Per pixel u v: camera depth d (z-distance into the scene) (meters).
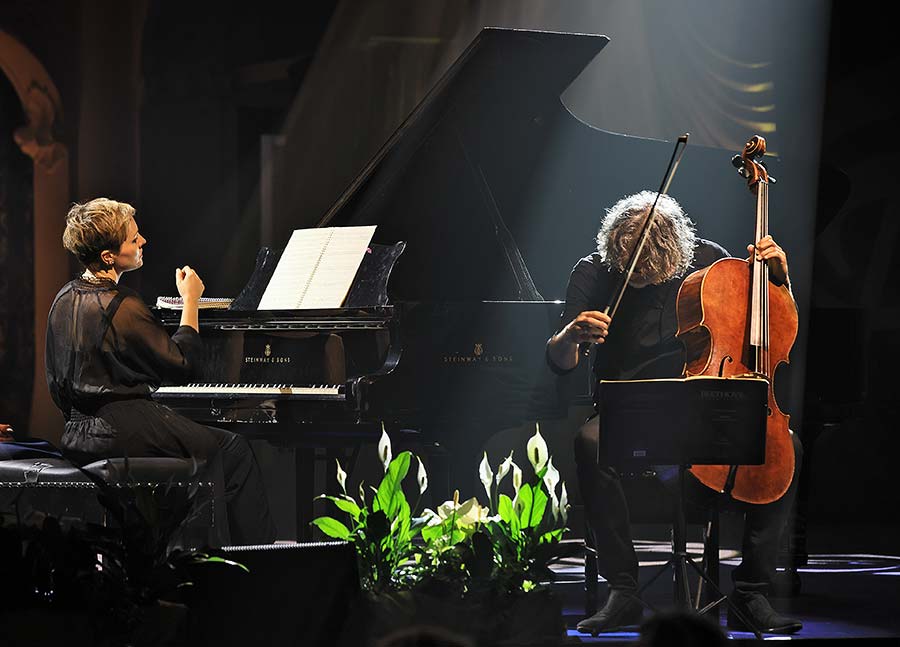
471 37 33.59
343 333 17.30
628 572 14.53
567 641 12.65
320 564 11.91
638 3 30.88
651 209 15.37
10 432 17.56
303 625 11.88
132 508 11.69
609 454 13.07
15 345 36.56
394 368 16.67
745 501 14.32
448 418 16.94
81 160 35.59
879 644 13.43
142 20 34.75
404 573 12.27
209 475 15.59
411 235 18.50
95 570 11.69
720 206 20.25
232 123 35.72
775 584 17.86
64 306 15.91
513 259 18.03
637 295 15.56
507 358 17.09
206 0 34.97
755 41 29.47
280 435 17.47
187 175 35.31
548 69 17.88
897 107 29.16
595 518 14.62
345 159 35.28
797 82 29.28
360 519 12.40
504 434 24.64
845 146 29.25
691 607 14.18
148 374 15.74
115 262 16.16
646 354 15.44
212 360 18.02
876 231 29.20
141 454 15.42
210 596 11.66
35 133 35.81
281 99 35.78
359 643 11.88
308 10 35.28
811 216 21.33
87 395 15.56
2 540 12.02
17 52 35.34
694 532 25.84
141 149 35.06
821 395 19.80
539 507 12.34
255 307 18.25
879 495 29.41
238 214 35.75
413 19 34.38
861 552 23.94
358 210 18.69
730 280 14.88
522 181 18.83
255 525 16.52
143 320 15.73
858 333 19.86
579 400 17.42
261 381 17.67
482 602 11.95
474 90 17.98
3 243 36.81
